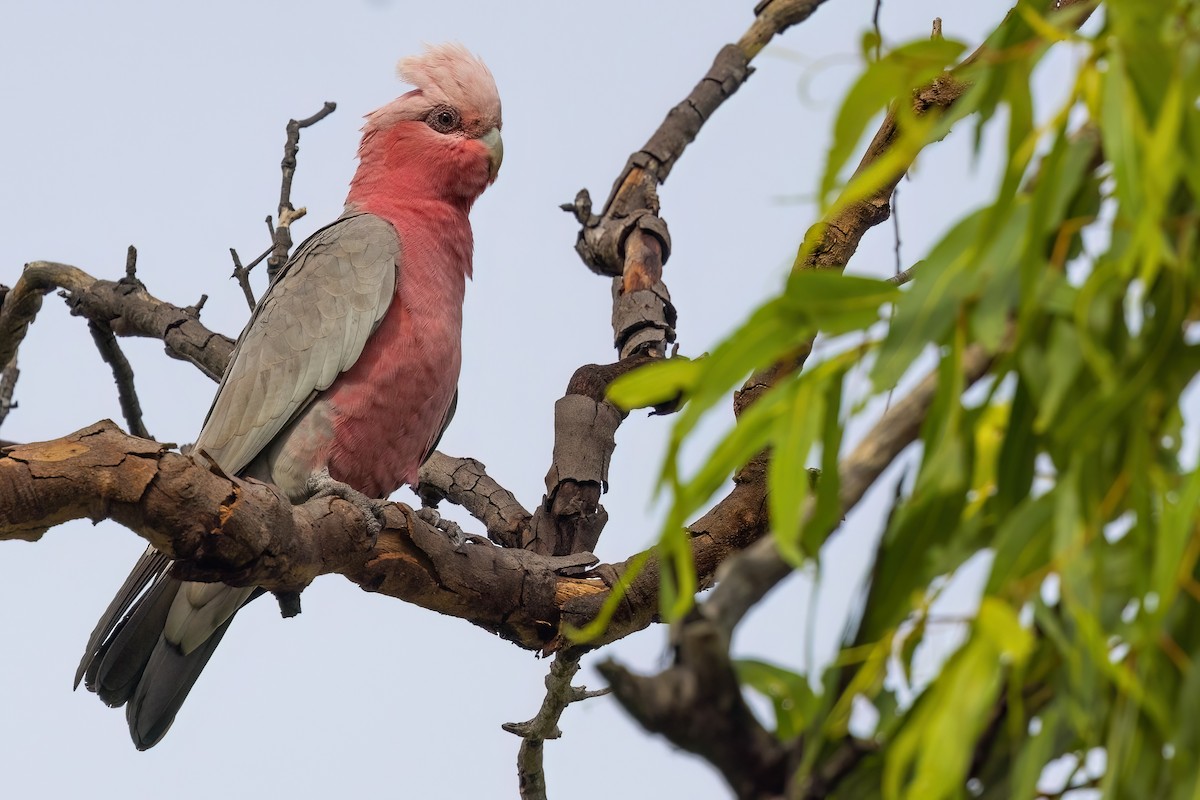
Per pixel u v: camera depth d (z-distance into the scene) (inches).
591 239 438.3
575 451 364.2
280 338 365.7
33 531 229.5
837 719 137.6
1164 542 123.5
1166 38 125.3
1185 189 134.6
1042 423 129.0
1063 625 132.5
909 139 131.6
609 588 308.2
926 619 137.4
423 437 384.2
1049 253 139.0
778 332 137.8
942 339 138.0
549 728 332.5
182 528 233.6
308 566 264.1
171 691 342.3
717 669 137.8
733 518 321.1
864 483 141.4
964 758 122.6
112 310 415.2
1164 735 128.0
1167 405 133.6
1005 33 147.6
